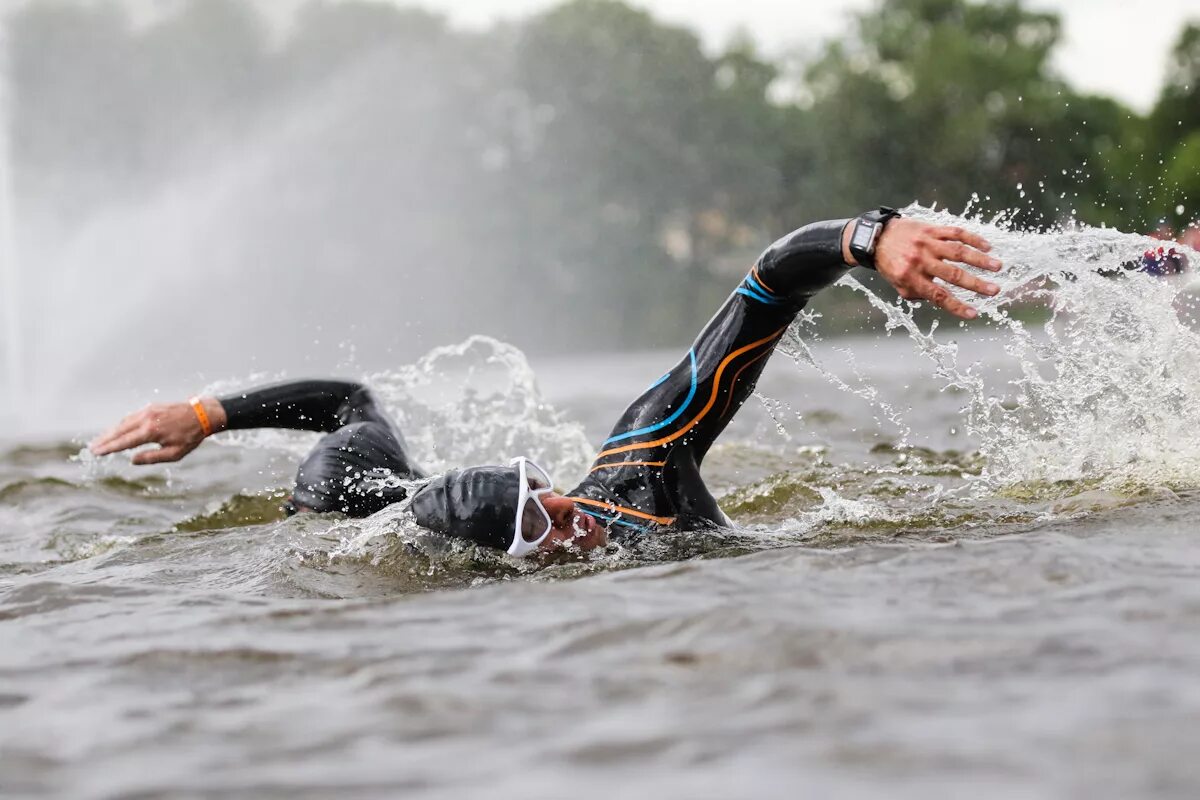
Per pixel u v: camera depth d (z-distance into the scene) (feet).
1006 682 12.55
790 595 16.29
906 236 19.69
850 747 11.20
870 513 23.85
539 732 12.19
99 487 36.24
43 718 13.75
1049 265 24.26
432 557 21.26
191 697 14.17
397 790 11.05
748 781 10.69
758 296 21.95
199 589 20.15
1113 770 10.28
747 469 33.71
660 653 14.29
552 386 90.63
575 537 21.44
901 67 335.47
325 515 24.06
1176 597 14.99
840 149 315.99
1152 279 25.16
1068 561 17.01
